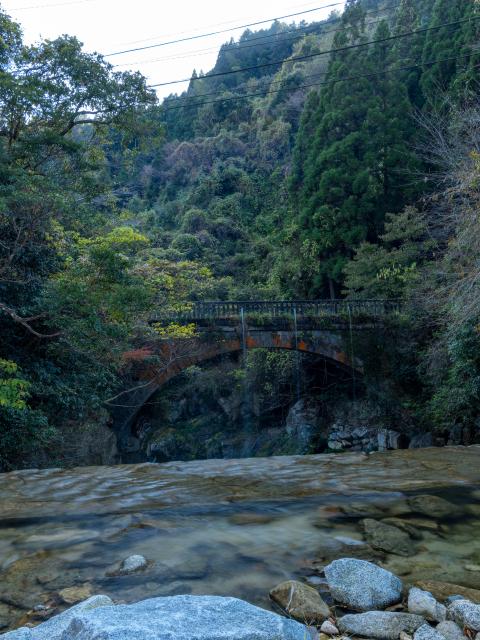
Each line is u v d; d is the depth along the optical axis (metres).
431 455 6.25
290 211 32.25
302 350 18.84
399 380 18.97
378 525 3.44
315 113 27.05
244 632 1.72
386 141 23.94
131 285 10.66
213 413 26.52
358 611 2.36
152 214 43.69
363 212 23.36
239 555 2.98
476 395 13.01
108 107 13.46
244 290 28.48
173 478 5.19
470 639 2.02
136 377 16.92
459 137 14.31
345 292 22.36
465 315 10.49
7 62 11.74
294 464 5.83
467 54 21.47
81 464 13.19
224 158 48.19
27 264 10.62
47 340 11.25
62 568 2.85
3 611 2.39
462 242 10.26
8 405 8.57
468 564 2.86
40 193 9.91
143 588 2.56
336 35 26.48
